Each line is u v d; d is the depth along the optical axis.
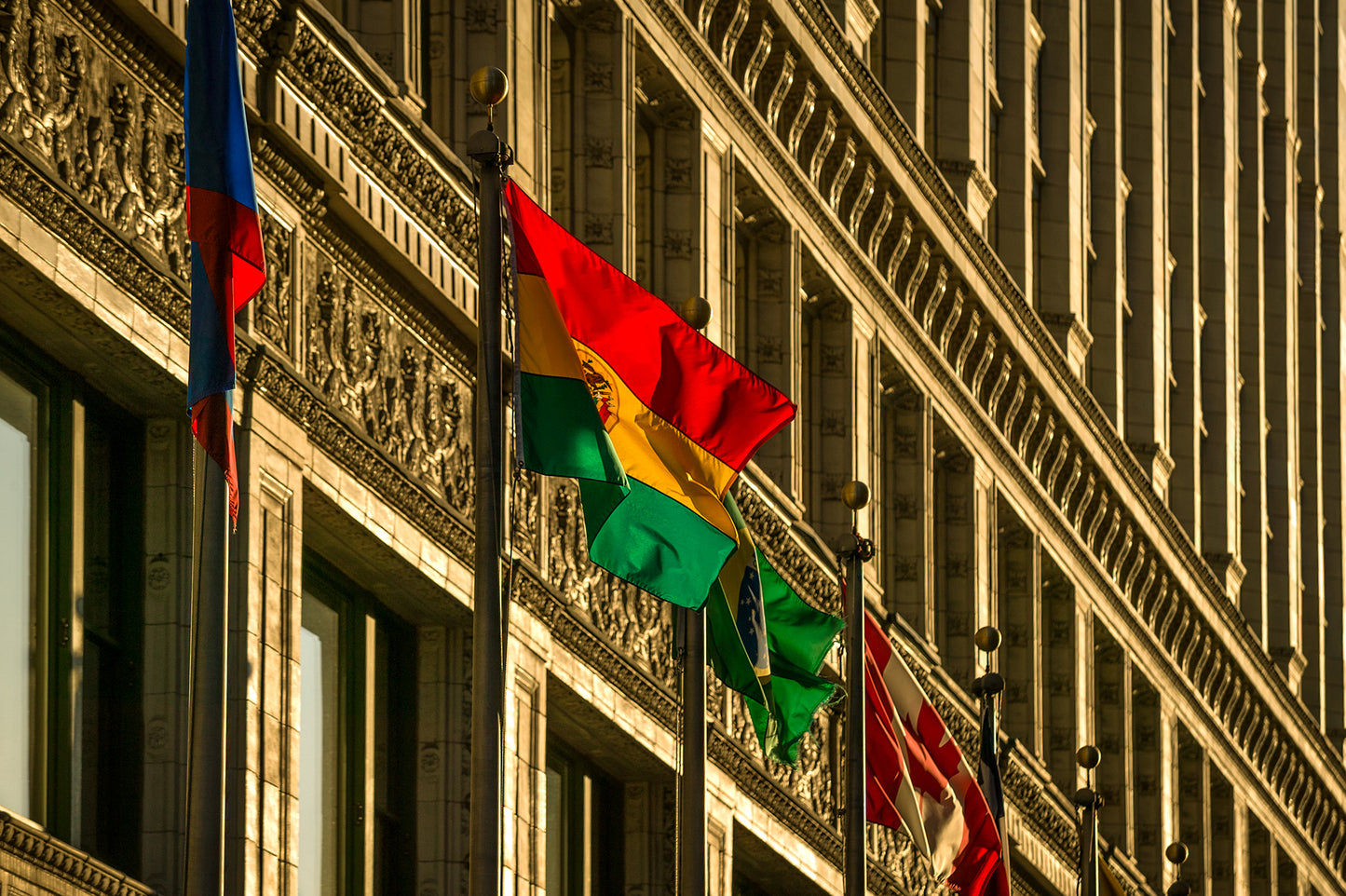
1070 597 68.12
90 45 26.91
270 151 29.86
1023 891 62.75
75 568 27.27
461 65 37.03
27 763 26.12
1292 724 92.75
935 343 59.19
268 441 29.28
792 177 49.22
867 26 56.44
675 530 28.45
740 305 48.53
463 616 34.62
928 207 56.28
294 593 29.66
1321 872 99.38
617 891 41.38
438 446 34.28
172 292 27.88
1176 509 83.94
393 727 34.38
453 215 34.38
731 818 43.16
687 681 30.45
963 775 40.12
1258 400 95.12
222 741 20.80
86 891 25.34
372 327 32.72
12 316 26.36
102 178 26.91
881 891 50.88
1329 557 107.25
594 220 41.16
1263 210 100.00
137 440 28.61
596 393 28.47
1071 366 69.38
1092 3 77.62
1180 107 87.38
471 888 23.02
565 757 39.81
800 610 34.47
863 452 52.78
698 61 44.84
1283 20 102.69
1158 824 75.38
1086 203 74.06
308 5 30.02
